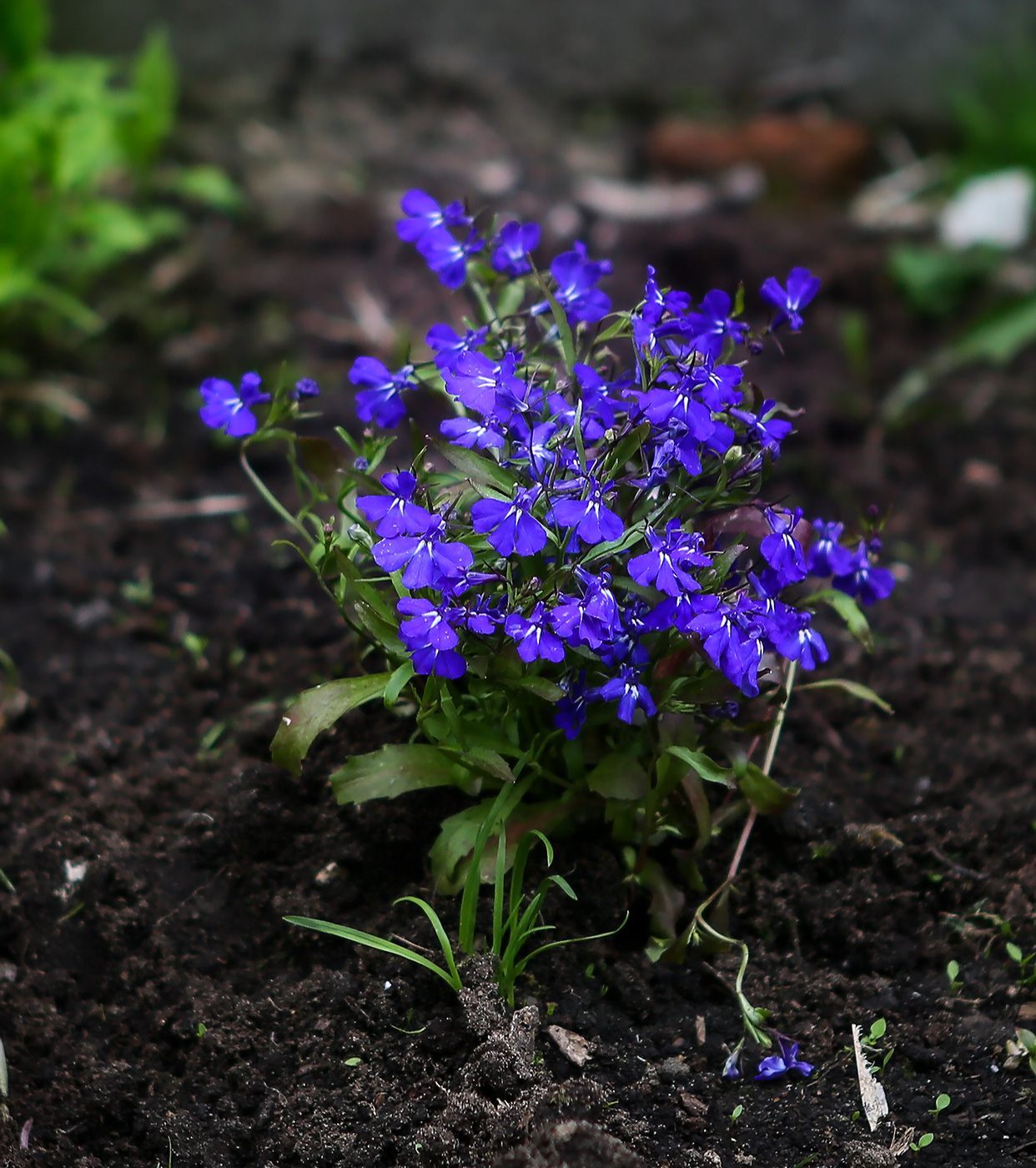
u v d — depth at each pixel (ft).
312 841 2.98
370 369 2.91
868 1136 2.80
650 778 2.89
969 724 3.19
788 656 2.81
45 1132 2.82
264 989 2.91
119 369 4.03
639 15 5.86
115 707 3.20
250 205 4.95
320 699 2.86
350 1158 2.77
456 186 5.18
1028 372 4.31
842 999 2.90
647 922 2.94
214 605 3.34
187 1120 2.81
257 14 5.71
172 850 3.00
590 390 2.84
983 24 5.67
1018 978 2.93
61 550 3.44
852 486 3.67
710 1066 2.85
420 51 5.84
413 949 2.89
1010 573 3.50
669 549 2.75
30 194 3.70
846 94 5.85
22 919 2.97
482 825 2.85
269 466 3.62
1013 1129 2.81
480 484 2.79
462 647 2.81
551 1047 2.84
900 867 2.99
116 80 5.58
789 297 2.89
